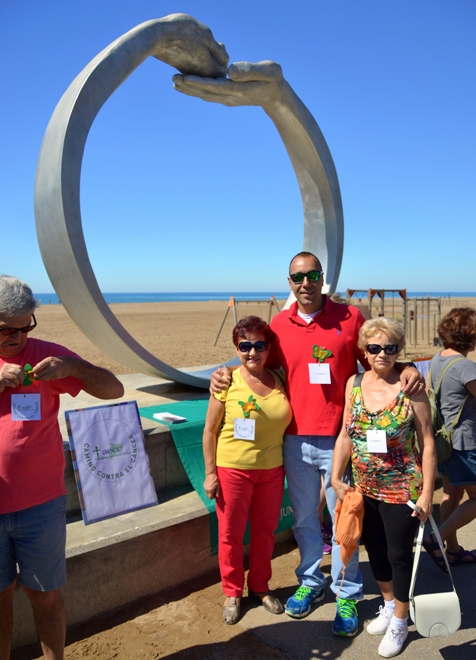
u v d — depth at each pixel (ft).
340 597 8.48
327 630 8.44
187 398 14.64
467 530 11.76
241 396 8.62
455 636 8.21
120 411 10.35
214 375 8.87
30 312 6.15
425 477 7.61
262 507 8.91
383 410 7.74
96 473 9.64
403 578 7.69
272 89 15.81
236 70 14.76
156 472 10.85
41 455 6.31
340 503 8.16
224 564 8.76
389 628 7.83
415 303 44.16
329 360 8.61
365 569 10.37
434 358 9.96
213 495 8.71
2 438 6.09
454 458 9.52
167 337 51.19
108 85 12.45
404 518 7.66
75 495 9.69
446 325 9.77
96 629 8.42
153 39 13.12
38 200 12.54
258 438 8.57
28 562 6.31
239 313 104.22
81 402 14.40
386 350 7.65
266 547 9.00
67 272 12.52
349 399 8.18
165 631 8.38
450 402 9.39
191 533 9.94
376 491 7.84
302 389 8.71
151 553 9.36
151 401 14.33
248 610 9.00
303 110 17.13
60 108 12.61
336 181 18.38
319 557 8.93
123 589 9.04
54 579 6.45
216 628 8.46
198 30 13.91
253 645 8.04
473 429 9.34
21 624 7.94
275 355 9.09
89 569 8.59
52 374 6.20
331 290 18.19
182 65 14.57
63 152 11.75
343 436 8.28
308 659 7.72
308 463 8.78
